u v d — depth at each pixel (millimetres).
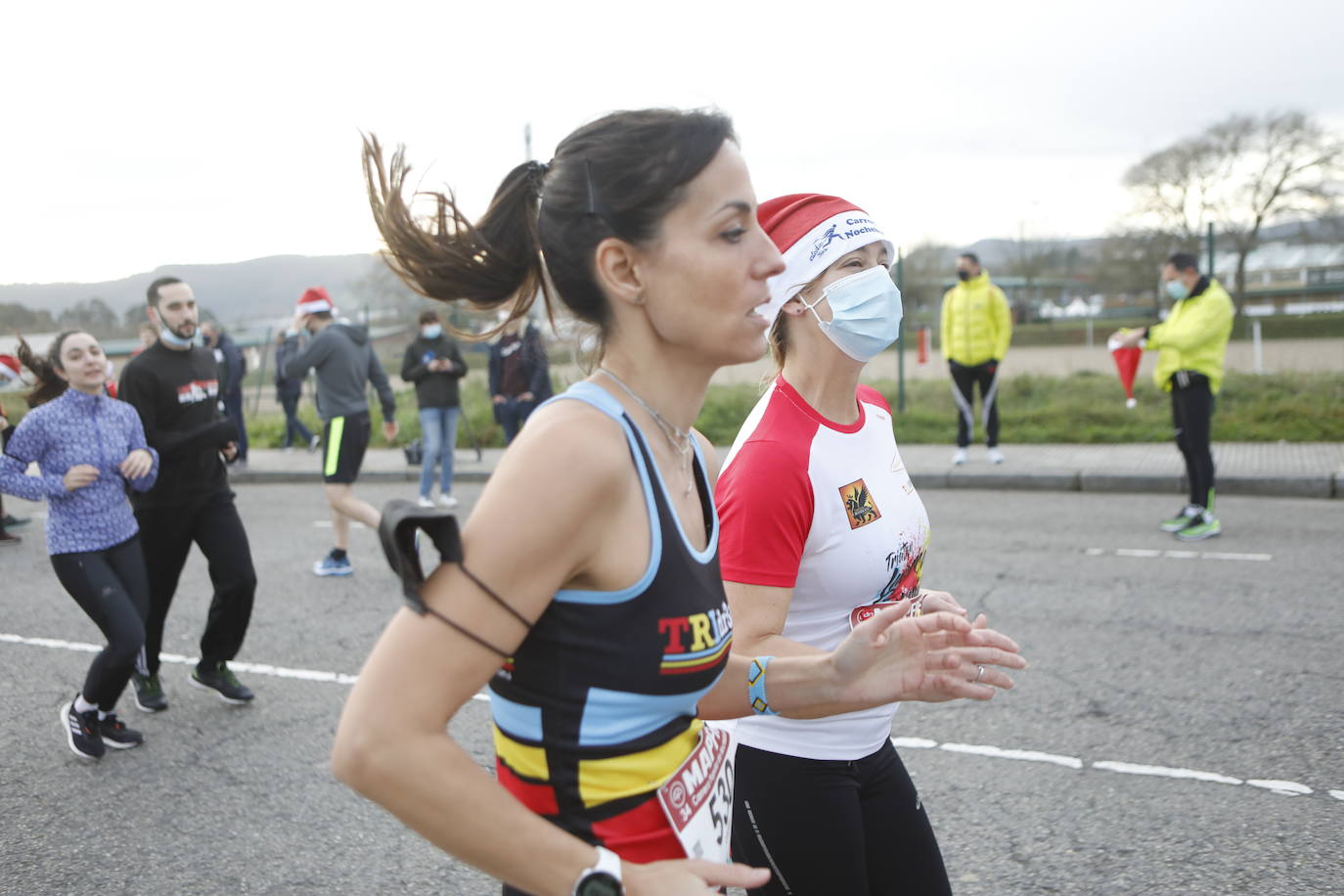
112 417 4477
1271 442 11305
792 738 1923
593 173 1236
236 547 4836
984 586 6578
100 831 3736
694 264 1219
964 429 11000
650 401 1299
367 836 3652
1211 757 3949
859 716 1937
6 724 4801
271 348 22031
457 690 1098
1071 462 10789
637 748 1236
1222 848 3307
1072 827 3486
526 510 1111
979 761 4012
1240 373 13703
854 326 1982
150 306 4773
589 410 1201
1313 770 3803
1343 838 3328
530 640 1198
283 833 3686
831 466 1934
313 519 10148
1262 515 8508
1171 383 7750
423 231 1381
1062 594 6320
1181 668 4918
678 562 1242
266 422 17781
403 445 15281
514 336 11781
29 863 3525
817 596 1963
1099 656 5137
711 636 1285
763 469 1871
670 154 1207
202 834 3693
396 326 22156
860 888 1951
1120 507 9117
